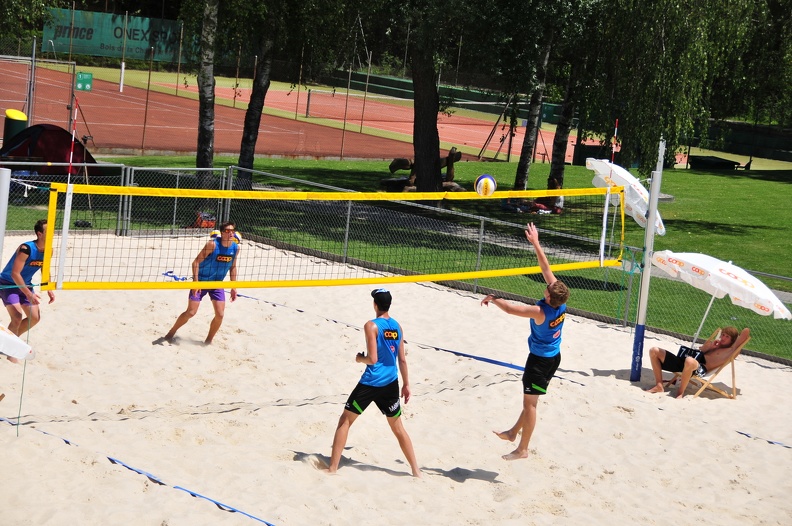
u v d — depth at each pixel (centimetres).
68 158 2073
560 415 1002
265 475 758
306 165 3031
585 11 2147
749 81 2502
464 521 722
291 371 1081
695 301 1608
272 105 4944
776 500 836
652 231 1157
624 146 2169
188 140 3262
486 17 2127
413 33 2241
